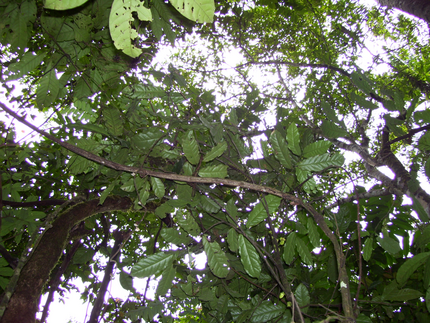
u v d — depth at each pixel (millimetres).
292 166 1650
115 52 2088
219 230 2094
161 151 1872
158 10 1781
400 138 1865
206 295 1858
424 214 1795
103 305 2887
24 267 1755
